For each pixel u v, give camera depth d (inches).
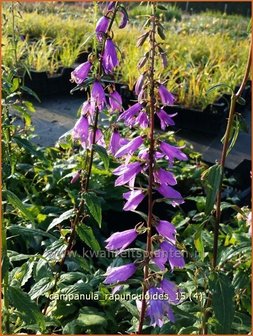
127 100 38.5
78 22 63.1
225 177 28.7
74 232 14.7
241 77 42.1
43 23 61.3
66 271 18.9
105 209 22.9
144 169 11.0
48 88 42.8
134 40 54.0
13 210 19.9
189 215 23.1
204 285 13.5
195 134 36.3
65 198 22.7
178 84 38.9
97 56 13.0
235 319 14.3
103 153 13.4
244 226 18.6
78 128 13.7
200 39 55.9
